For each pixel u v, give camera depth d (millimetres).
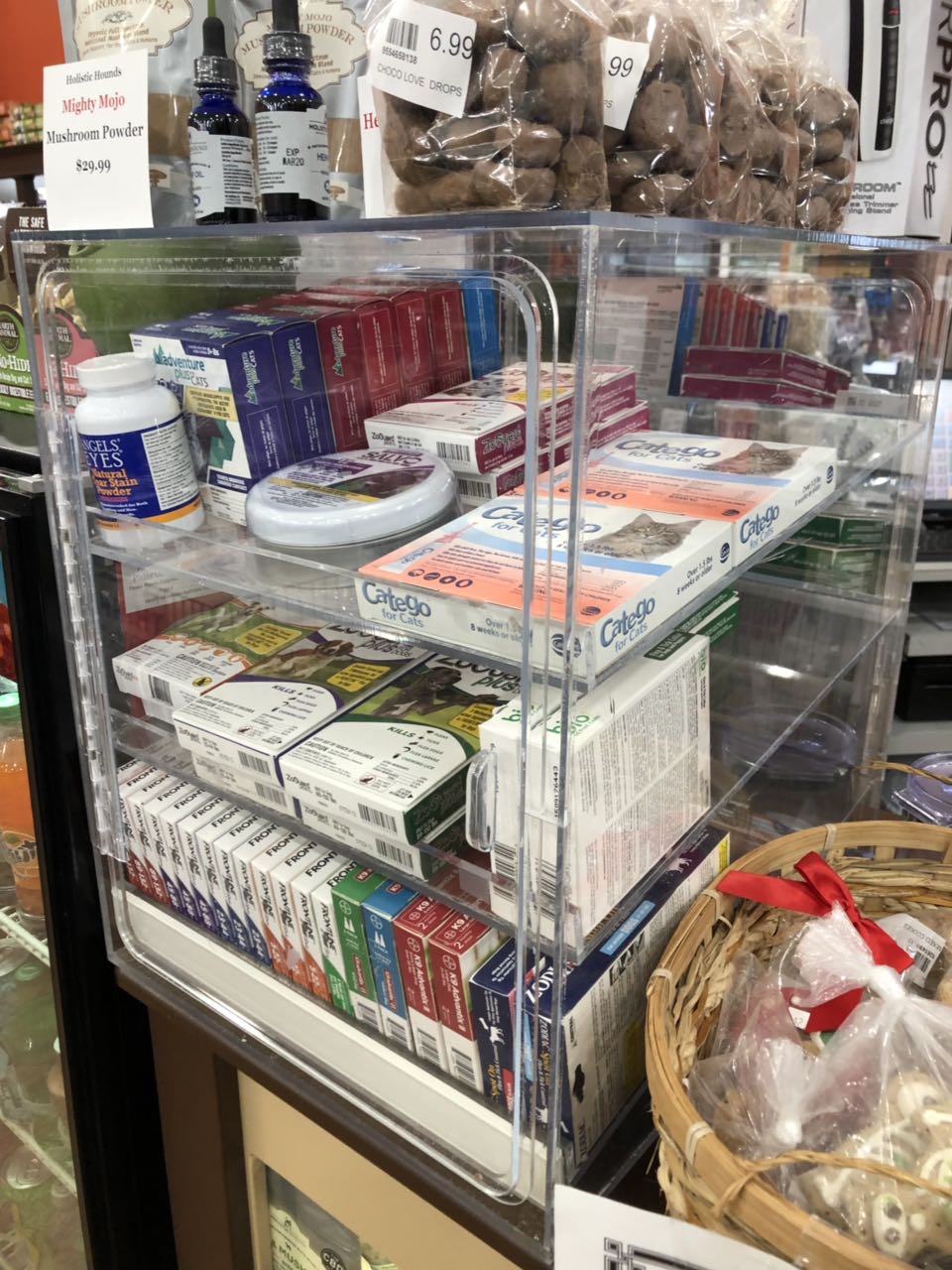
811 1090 638
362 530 684
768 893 740
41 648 930
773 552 790
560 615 549
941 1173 552
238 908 872
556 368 522
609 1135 741
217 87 778
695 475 778
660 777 707
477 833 642
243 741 800
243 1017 900
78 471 855
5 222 1011
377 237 574
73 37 876
